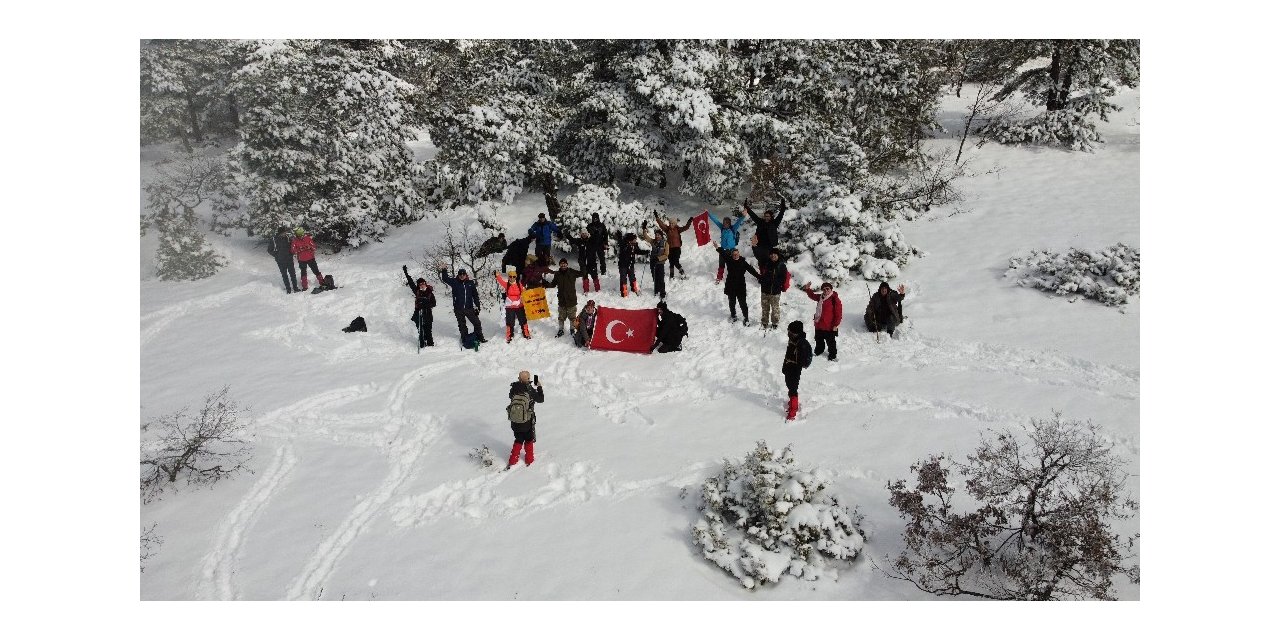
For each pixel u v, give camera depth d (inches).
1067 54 847.1
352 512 313.4
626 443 358.9
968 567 244.1
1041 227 601.9
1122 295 454.9
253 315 614.5
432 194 865.5
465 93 856.3
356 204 797.2
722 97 757.9
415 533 296.4
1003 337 441.1
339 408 422.9
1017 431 337.7
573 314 507.8
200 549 289.4
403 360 492.4
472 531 295.3
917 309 494.6
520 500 315.0
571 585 258.4
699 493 308.3
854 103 769.6
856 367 425.1
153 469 351.9
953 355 429.4
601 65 795.4
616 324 489.1
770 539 267.1
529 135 781.3
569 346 498.6
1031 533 245.1
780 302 531.2
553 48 824.3
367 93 894.4
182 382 473.1
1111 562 238.2
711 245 670.5
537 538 287.4
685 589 253.8
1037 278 500.4
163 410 427.8
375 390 446.9
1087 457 250.1
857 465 322.3
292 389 450.3
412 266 700.0
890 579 253.6
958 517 248.2
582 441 364.5
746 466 294.4
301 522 306.2
